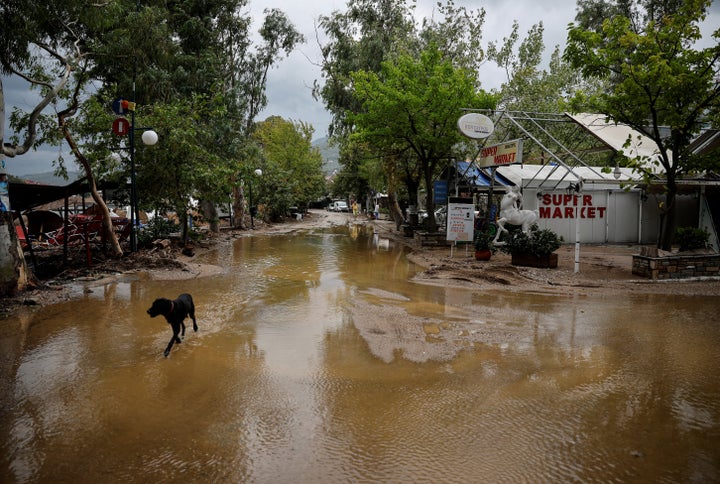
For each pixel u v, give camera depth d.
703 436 3.84
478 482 3.20
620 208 20.64
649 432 3.90
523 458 3.50
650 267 11.03
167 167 16.56
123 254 13.56
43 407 4.34
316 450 3.62
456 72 18.62
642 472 3.32
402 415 4.22
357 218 48.66
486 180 22.28
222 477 3.25
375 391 4.76
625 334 6.76
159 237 16.91
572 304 8.77
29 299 8.41
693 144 16.62
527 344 6.30
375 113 19.17
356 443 3.73
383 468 3.38
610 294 9.70
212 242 20.42
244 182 22.19
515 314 7.96
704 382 4.98
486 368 5.41
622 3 26.72
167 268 12.50
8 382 4.91
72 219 13.20
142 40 15.24
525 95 25.81
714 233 17.41
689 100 10.84
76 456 3.51
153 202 16.91
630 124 11.93
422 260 15.09
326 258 15.70
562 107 12.64
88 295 9.24
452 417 4.18
